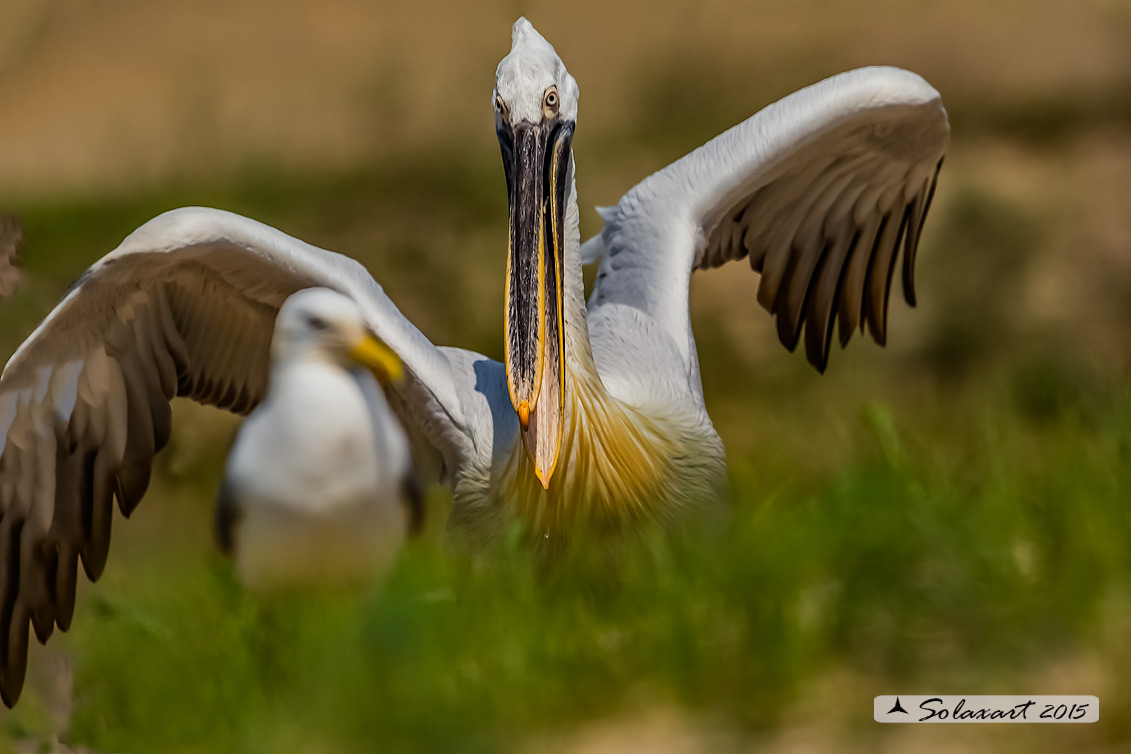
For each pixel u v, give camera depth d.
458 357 11.74
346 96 37.03
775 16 36.38
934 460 11.08
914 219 13.44
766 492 11.95
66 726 9.43
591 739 7.64
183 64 39.41
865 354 23.28
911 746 7.11
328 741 8.09
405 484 9.67
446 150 33.78
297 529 9.38
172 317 10.94
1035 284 24.67
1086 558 8.32
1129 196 26.50
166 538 17.86
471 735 7.80
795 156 12.35
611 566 10.11
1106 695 7.20
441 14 40.25
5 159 36.19
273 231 10.73
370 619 8.66
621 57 36.03
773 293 13.63
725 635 8.26
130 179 34.34
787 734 7.39
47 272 27.83
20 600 10.91
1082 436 10.81
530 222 9.97
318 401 9.25
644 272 12.13
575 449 10.34
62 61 40.56
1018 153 28.55
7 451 10.62
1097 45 32.38
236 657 9.15
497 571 9.80
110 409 10.93
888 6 35.44
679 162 12.59
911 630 8.04
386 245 29.72
